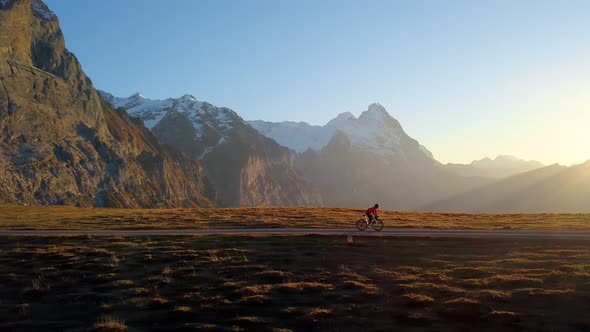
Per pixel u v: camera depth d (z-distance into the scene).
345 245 37.25
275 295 25.86
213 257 33.22
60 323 22.83
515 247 36.41
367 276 29.02
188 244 38.41
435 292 25.91
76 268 31.45
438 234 43.31
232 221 58.88
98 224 58.06
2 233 47.72
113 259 33.03
